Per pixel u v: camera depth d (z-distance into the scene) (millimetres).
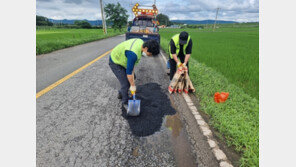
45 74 4449
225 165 1766
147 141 2076
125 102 2771
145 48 2170
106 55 7660
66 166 1668
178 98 3373
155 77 4672
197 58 7301
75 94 3299
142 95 3422
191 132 2289
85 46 11156
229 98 3307
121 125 2371
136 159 1790
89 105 2893
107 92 3465
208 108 2816
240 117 2514
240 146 1986
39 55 7301
